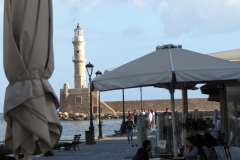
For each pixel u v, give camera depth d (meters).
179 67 8.20
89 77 25.59
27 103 5.98
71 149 20.31
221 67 8.08
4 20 6.11
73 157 16.16
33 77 6.12
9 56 5.98
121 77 8.41
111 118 123.19
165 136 12.68
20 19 6.25
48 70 6.32
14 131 6.06
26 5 6.15
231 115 11.58
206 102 122.12
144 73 8.26
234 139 11.20
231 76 7.95
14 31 6.24
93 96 129.88
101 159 14.96
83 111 129.00
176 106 120.44
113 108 133.50
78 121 113.94
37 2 6.25
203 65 8.22
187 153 8.87
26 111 5.98
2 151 13.66
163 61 8.59
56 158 15.90
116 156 15.93
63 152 18.80
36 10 6.22
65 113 127.19
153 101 130.62
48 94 6.34
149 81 8.14
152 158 10.97
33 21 6.16
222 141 11.02
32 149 6.10
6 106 5.94
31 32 6.11
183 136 12.53
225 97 12.35
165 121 12.76
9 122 6.15
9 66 6.01
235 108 11.11
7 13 6.03
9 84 6.23
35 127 5.91
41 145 6.20
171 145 12.42
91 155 16.73
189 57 8.69
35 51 6.11
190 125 10.98
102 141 25.98
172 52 9.05
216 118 15.90
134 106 132.00
